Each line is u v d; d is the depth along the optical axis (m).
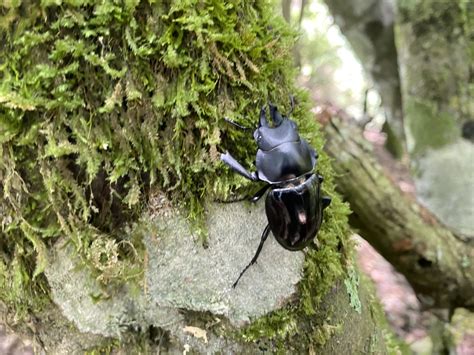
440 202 0.31
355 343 0.15
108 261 0.12
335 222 0.14
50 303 0.13
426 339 0.39
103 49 0.11
